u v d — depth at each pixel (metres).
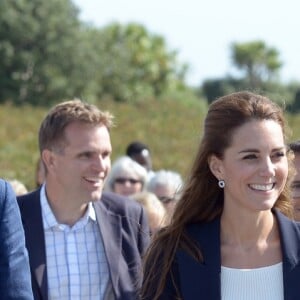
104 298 5.50
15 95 42.94
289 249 4.48
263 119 4.41
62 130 5.52
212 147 4.52
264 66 64.00
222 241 4.59
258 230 4.54
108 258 5.48
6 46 42.88
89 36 46.81
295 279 4.43
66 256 5.54
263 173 4.36
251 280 4.48
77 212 5.59
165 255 4.59
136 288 5.36
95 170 5.52
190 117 33.22
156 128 30.23
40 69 43.31
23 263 4.61
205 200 4.67
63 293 5.47
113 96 48.12
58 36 44.50
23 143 26.31
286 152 4.55
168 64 55.19
